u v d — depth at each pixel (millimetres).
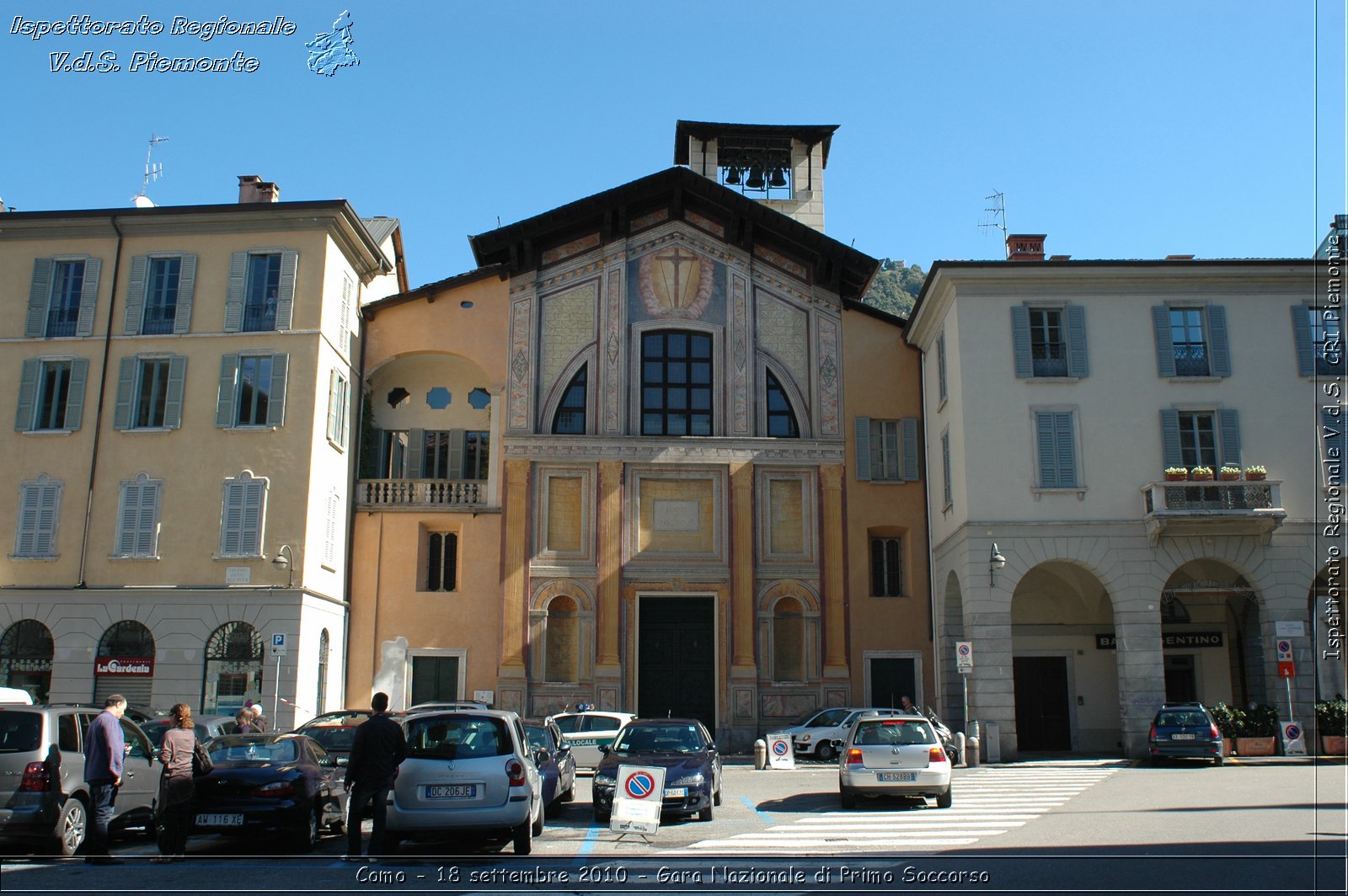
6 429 32188
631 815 16188
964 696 31750
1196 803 19594
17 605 30828
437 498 35562
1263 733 29812
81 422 32125
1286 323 32156
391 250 39812
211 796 14680
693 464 35812
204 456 31672
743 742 34062
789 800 21719
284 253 32906
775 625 35656
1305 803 19422
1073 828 16703
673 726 20047
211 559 30953
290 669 30062
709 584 35188
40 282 33094
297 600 30500
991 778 25453
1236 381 31828
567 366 36562
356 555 35125
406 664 34469
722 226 37844
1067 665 35469
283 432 31703
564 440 35531
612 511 35219
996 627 30125
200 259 33094
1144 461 31250
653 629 35219
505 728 14773
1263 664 33094
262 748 15883
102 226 33125
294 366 32156
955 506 32531
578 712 28906
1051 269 32000
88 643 30469
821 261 37312
